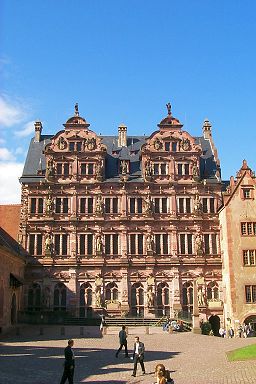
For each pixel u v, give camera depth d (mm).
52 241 74500
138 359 29844
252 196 71500
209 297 73625
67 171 77062
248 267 68562
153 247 74812
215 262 74438
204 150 83875
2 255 57031
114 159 81000
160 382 17250
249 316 66625
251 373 28812
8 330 57688
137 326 65312
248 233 69938
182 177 77562
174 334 56781
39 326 62750
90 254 74375
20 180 76312
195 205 76188
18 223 79438
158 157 78000
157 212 76188
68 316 68812
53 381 27031
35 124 85562
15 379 27219
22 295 72125
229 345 44625
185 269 74438
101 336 53594
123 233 75125
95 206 75875
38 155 81312
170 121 79500
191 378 28297
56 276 73500
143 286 73812
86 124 78500
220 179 78438
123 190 76625
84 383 26938
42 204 75875
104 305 72500
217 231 75750
